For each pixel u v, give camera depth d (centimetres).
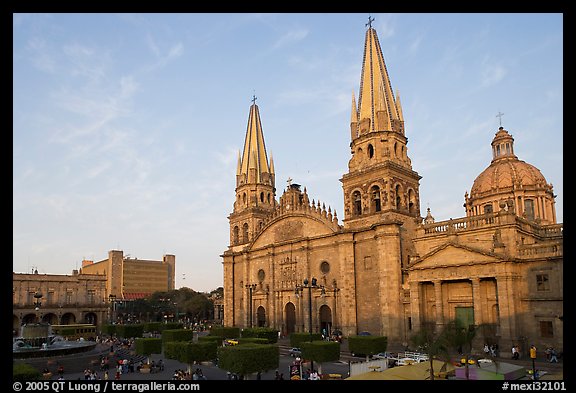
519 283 5981
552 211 8725
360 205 8400
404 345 6938
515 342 5725
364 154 8362
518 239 6309
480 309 6078
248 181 11162
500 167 9000
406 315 7056
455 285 6625
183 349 5203
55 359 6512
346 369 5553
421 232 7412
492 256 5994
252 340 5744
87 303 13925
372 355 6012
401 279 7256
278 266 9431
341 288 8038
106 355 6788
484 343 5941
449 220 7031
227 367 4403
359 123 8581
